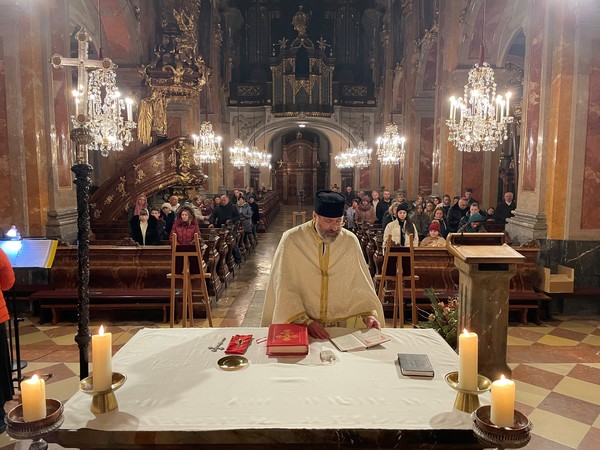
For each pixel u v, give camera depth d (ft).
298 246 11.64
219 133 79.05
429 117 57.21
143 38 47.16
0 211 26.68
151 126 43.11
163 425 7.27
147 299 24.31
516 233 28.45
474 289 13.58
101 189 41.24
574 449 12.75
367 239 31.55
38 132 26.66
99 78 28.66
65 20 29.48
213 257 27.02
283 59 91.35
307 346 9.82
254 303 28.09
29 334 22.15
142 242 28.81
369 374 8.94
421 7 55.42
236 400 7.98
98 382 7.59
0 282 13.51
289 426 7.20
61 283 24.97
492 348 13.78
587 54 25.22
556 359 19.10
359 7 98.53
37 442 7.64
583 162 25.79
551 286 24.50
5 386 13.61
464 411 7.63
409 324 23.82
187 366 9.30
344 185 99.40
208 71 57.52
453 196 42.68
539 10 27.17
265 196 79.36
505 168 72.02
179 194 44.42
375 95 93.30
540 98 26.86
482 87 29.35
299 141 113.70
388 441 7.15
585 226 26.11
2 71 25.94
